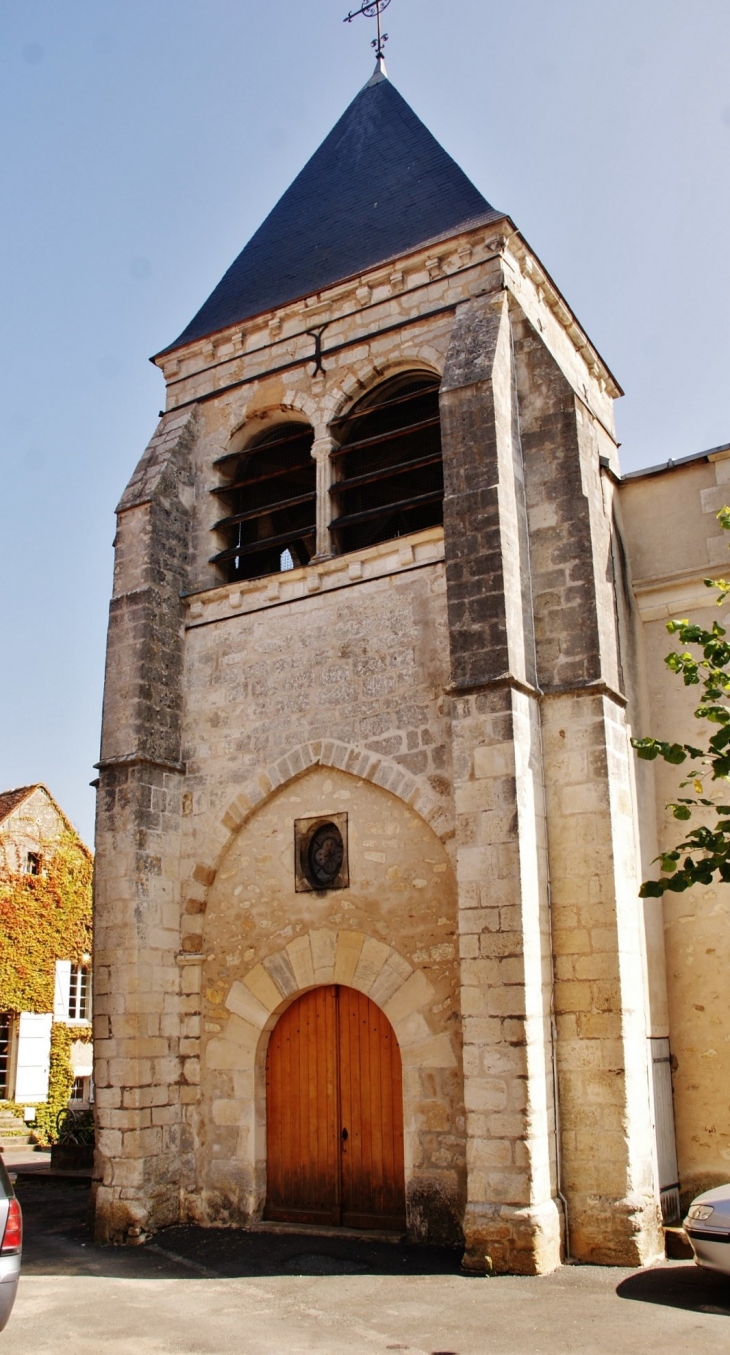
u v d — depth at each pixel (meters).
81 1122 19.55
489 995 9.39
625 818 10.58
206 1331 7.50
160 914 12.09
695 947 11.49
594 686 10.46
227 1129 11.46
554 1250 8.93
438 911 10.56
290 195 16.69
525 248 12.73
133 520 13.45
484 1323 7.47
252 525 14.36
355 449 12.89
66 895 30.84
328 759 11.67
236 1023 11.70
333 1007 11.34
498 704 10.04
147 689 12.64
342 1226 10.65
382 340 13.09
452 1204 9.77
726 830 7.72
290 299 14.01
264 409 13.91
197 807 12.60
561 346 13.89
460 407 11.23
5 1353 7.02
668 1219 10.32
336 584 12.21
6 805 31.06
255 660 12.65
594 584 10.88
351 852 11.34
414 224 13.99
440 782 10.80
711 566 12.50
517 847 9.60
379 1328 7.47
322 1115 11.11
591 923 9.91
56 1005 29.78
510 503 10.95
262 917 11.84
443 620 11.29
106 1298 8.52
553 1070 9.61
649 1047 10.55
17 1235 6.71
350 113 17.33
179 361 14.96
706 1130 10.92
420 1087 10.21
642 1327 7.26
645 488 13.14
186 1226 11.27
